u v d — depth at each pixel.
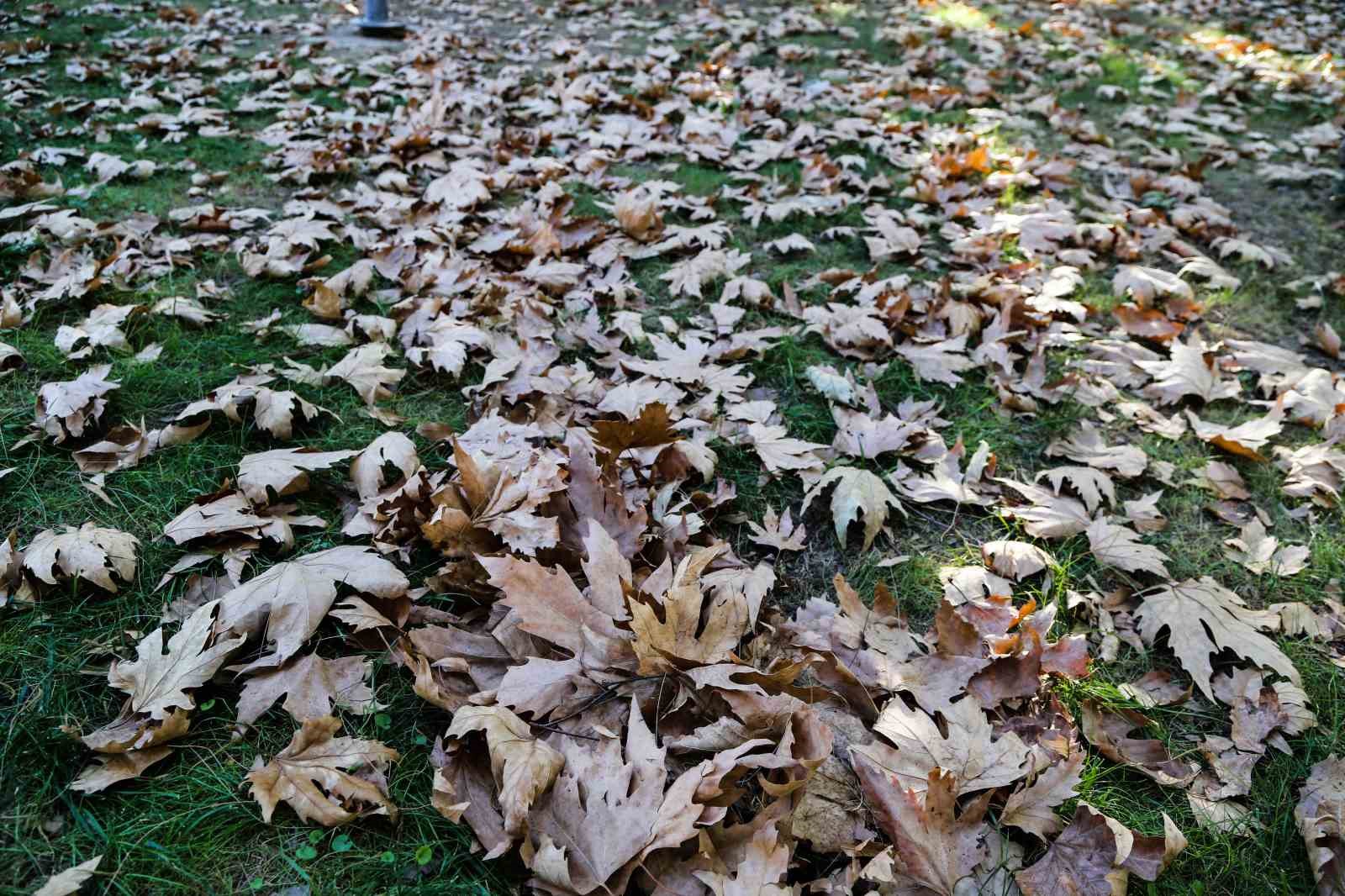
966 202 3.91
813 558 2.02
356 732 1.49
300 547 1.88
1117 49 6.76
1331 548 2.11
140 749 1.39
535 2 7.88
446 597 1.74
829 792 1.42
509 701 1.45
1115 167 4.44
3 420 2.13
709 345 2.80
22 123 4.18
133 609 1.68
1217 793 1.52
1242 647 1.77
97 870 1.24
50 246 3.02
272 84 5.17
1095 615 1.89
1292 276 3.47
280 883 1.27
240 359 2.49
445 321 2.66
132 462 2.03
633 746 1.37
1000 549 2.01
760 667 1.66
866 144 4.60
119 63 5.35
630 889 1.28
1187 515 2.24
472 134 4.51
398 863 1.30
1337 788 1.52
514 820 1.28
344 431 2.25
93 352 2.45
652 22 7.09
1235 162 4.63
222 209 3.39
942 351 2.74
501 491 1.82
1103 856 1.36
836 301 3.13
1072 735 1.57
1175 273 3.45
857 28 7.16
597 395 2.44
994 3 8.22
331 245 3.28
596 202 3.73
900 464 2.28
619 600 1.63
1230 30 7.50
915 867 1.31
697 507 2.07
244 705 1.48
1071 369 2.79
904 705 1.57
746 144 4.56
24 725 1.40
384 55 5.95
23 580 1.68
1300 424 2.60
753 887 1.21
